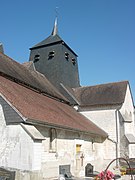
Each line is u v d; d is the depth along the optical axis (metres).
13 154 10.74
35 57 26.52
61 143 14.07
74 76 27.08
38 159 10.54
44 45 26.30
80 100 24.31
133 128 24.80
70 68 26.45
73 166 15.08
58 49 25.30
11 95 12.59
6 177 10.29
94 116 22.84
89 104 23.22
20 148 10.63
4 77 15.48
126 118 21.73
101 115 22.56
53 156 13.13
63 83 24.22
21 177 10.29
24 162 10.41
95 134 18.03
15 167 10.56
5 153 10.96
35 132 10.80
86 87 25.98
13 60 19.73
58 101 20.81
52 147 13.25
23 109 11.59
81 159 16.12
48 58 25.52
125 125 21.36
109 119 22.11
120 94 23.12
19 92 14.39
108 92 24.00
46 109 14.56
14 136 10.89
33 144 10.37
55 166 13.21
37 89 18.23
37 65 25.95
